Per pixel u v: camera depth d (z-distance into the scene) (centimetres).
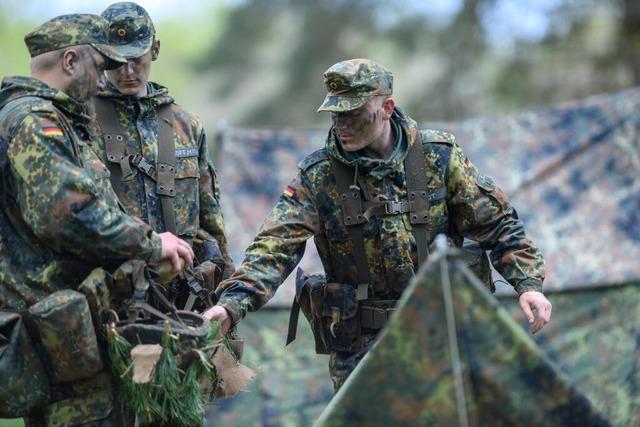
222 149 2280
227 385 1152
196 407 1067
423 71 4634
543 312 1224
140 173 1273
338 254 1264
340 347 1270
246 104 5056
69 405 1061
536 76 4119
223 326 1177
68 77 1108
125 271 1056
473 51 4338
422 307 802
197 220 1305
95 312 1056
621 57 3550
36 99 1072
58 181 1024
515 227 1272
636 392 2141
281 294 2173
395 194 1245
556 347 2152
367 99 1206
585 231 2194
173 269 1105
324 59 4938
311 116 4916
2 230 1065
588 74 3800
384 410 807
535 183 2231
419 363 802
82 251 1045
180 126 1315
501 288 2153
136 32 1273
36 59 1112
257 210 2230
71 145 1071
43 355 1048
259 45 5122
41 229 1030
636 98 2262
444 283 800
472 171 1268
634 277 2147
